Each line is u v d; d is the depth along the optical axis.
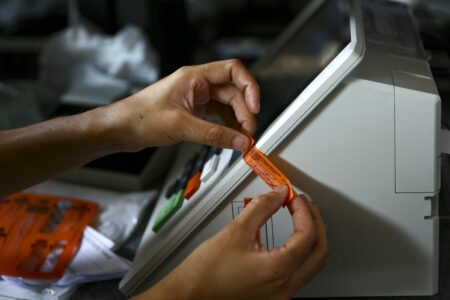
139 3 0.97
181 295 0.40
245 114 0.53
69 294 0.53
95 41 0.98
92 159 0.55
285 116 0.45
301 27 0.86
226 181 0.46
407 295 0.50
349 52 0.42
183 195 0.51
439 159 0.45
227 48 1.09
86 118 0.53
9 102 0.90
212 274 0.40
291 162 0.45
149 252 0.50
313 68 0.70
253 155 0.45
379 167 0.45
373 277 0.50
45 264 0.55
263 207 0.42
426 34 0.69
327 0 0.89
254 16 1.18
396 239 0.48
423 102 0.43
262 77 0.74
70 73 0.98
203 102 0.55
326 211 0.47
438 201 0.50
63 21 1.21
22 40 1.17
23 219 0.61
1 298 0.52
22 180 0.53
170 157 0.73
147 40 0.98
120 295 0.53
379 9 0.63
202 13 1.19
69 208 0.64
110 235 0.60
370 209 0.47
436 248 0.48
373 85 0.43
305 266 0.43
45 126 0.54
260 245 0.42
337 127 0.44
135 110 0.52
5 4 1.29
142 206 0.64
